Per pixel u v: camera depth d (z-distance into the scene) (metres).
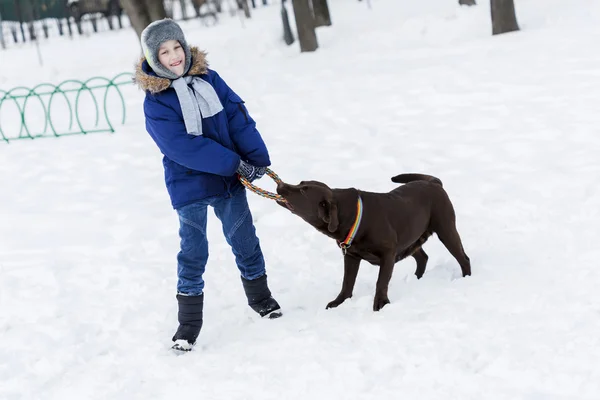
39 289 5.25
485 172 6.61
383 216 4.05
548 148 6.96
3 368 4.03
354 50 14.88
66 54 20.70
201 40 18.77
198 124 3.86
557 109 8.12
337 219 3.90
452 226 4.43
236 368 3.65
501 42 12.48
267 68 14.03
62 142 10.34
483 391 3.08
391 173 7.03
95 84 15.48
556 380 3.09
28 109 13.47
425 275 4.59
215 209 4.21
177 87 3.87
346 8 19.56
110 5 25.30
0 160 9.69
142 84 3.86
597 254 4.46
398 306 4.04
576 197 5.66
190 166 3.91
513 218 5.45
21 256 6.07
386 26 16.31
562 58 10.40
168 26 3.82
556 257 4.55
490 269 4.48
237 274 5.15
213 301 4.71
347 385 3.29
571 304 3.76
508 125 7.89
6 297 5.17
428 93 9.79
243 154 4.13
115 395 3.57
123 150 9.39
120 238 6.32
